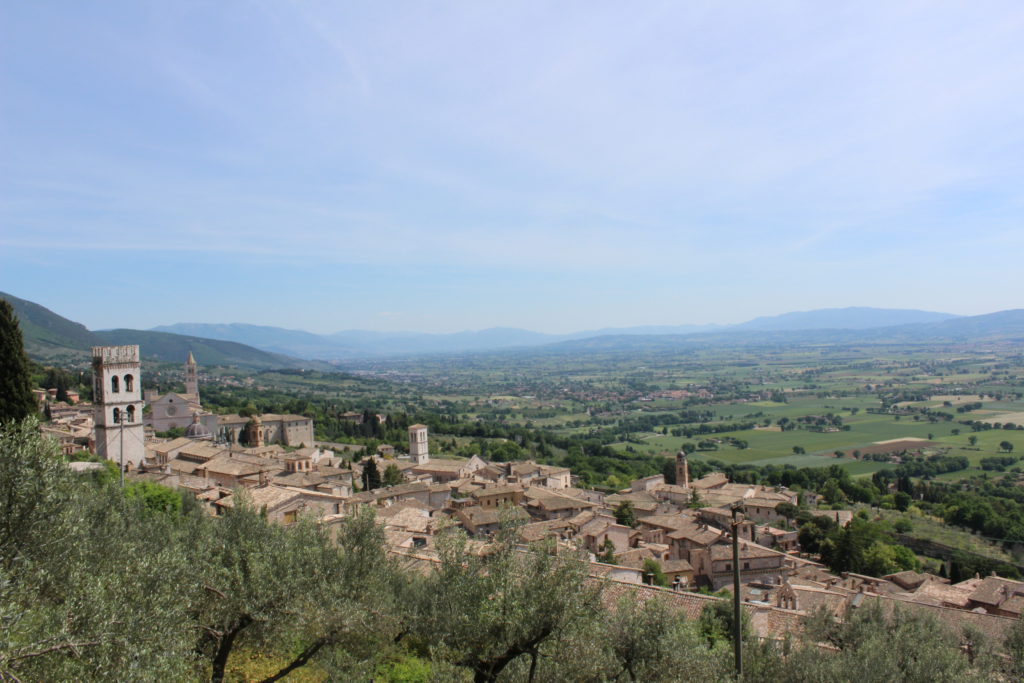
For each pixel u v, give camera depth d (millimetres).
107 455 101438
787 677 36406
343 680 30781
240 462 121500
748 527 130000
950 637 47656
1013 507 159500
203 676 31281
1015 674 42031
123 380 103938
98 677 20906
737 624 33562
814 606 60156
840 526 132125
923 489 186125
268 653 34344
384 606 32562
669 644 33656
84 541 27047
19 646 19859
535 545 29719
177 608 24828
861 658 38406
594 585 29422
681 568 96500
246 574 32094
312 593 31359
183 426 188875
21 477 24234
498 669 27906
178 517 56125
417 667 37781
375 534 35031
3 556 23219
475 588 29047
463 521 110062
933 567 125125
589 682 28328
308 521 36562
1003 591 75125
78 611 22000
